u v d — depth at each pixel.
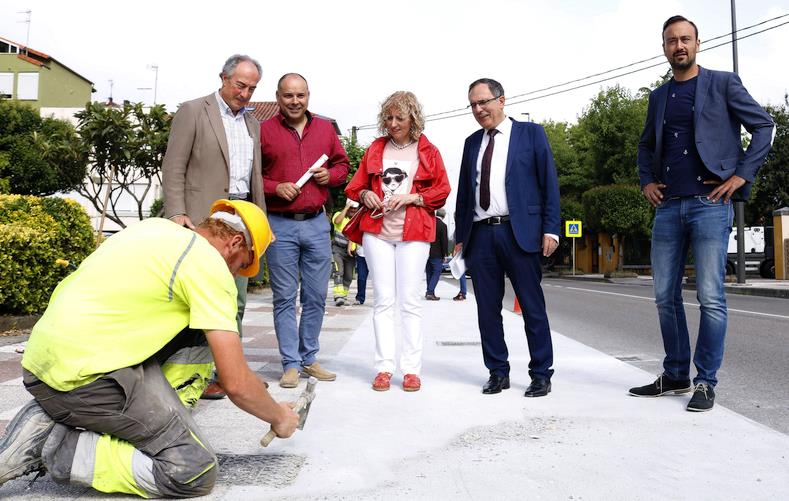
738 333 7.77
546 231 4.02
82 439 2.21
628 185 33.56
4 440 2.17
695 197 3.75
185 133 3.98
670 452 2.81
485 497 2.29
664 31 3.88
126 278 2.17
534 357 4.01
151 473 2.18
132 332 2.18
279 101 4.47
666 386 3.94
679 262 3.90
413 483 2.43
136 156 13.02
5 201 7.21
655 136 4.00
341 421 3.34
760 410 3.80
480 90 4.12
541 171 4.06
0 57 41.22
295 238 4.34
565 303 13.04
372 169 4.32
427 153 4.32
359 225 4.38
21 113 22.62
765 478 2.49
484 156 4.14
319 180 4.36
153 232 2.29
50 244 7.10
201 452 2.24
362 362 5.23
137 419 2.17
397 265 4.27
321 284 4.48
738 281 20.03
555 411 3.57
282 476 2.49
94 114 12.87
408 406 3.69
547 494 2.32
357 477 2.49
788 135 34.59
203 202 4.01
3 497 2.24
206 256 2.24
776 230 24.34
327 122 4.69
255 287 13.85
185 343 2.50
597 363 5.13
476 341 6.38
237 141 4.15
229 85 4.07
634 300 14.02
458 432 3.14
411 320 4.20
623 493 2.33
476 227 4.18
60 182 21.14
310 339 4.50
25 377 2.17
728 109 3.73
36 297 6.83
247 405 2.28
